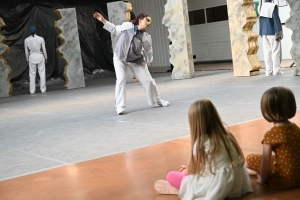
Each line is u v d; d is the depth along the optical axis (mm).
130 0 21266
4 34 17906
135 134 6117
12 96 14477
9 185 4410
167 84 12117
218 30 18531
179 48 13094
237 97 8188
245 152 4531
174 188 3570
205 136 3154
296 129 3305
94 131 6676
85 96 11719
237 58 11688
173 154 4836
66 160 5152
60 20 14438
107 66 19891
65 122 7801
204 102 3166
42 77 14508
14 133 7316
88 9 19469
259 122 5824
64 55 14555
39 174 4680
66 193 3967
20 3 18141
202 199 3189
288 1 10102
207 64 18234
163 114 7418
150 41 7762
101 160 4949
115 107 8031
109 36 19922
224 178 3152
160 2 19891
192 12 19547
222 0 18109
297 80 9375
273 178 3416
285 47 15453
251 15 11422
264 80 10141
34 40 14297
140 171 4363
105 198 3730
